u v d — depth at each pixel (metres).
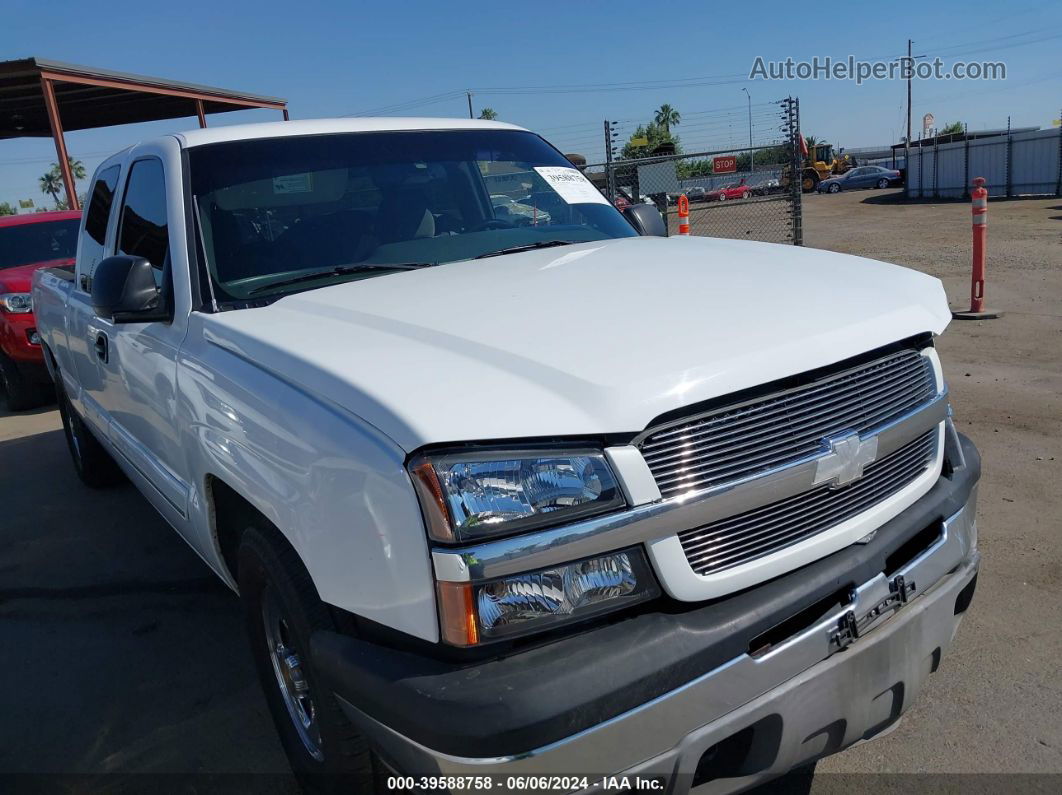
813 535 2.02
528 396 1.81
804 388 2.02
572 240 3.50
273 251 2.98
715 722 1.82
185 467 2.85
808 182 48.47
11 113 18.03
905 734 2.74
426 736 1.68
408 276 2.86
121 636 3.75
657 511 1.79
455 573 1.67
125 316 2.88
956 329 8.11
